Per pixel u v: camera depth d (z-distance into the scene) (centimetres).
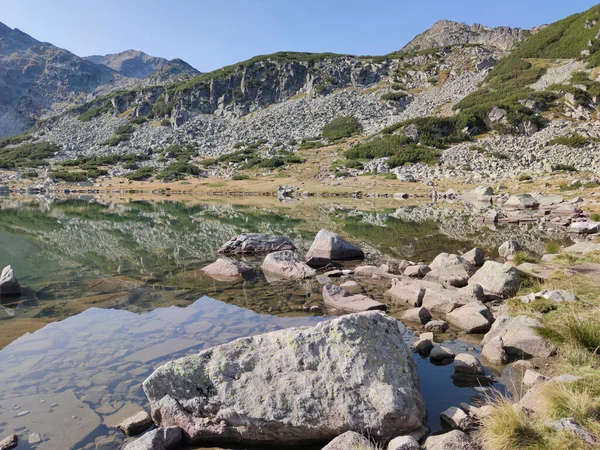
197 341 933
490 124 8750
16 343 960
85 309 1233
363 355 590
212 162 10431
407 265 1667
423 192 5797
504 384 684
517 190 4912
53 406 675
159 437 565
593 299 975
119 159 11838
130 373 785
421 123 8944
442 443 494
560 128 7700
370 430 546
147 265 1894
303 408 570
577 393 538
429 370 753
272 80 15825
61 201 6366
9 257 2109
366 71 15150
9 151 14588
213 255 2128
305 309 1170
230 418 588
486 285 1227
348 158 8925
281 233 2766
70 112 18975
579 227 2481
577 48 10500
